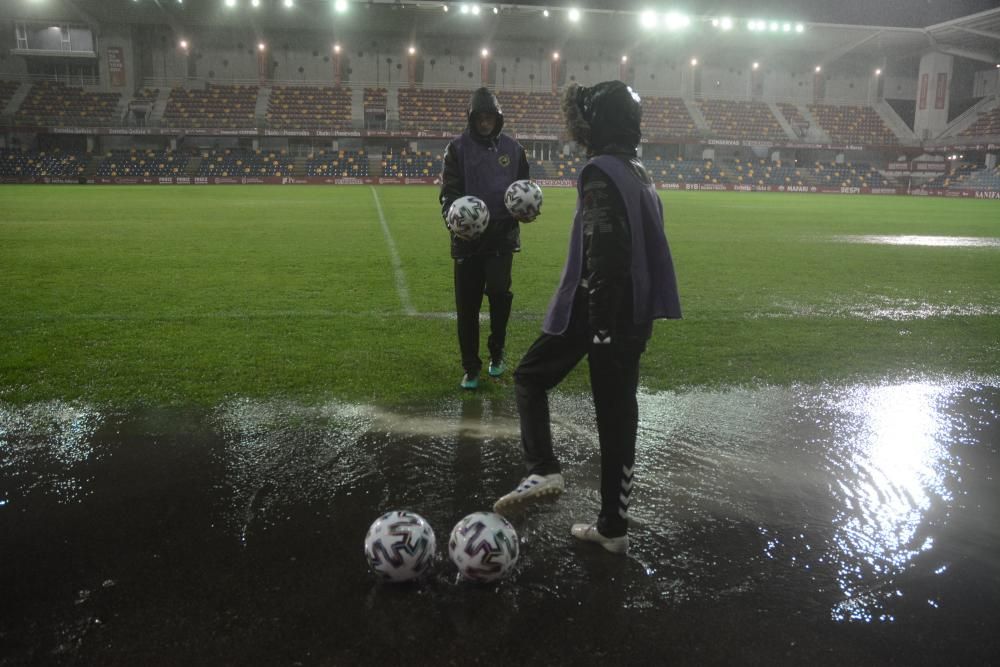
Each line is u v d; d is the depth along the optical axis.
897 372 5.31
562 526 2.90
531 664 2.04
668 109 55.81
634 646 2.13
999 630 2.24
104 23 47.94
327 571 2.52
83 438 3.76
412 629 2.19
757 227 18.64
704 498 3.18
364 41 53.34
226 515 2.93
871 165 56.25
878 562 2.65
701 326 6.76
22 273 9.22
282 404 4.36
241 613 2.26
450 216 4.27
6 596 2.33
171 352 5.49
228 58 51.97
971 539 2.85
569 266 2.63
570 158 53.56
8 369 4.96
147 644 2.10
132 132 45.59
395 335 6.23
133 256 11.01
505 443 3.79
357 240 13.80
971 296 8.65
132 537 2.73
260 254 11.52
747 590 2.45
